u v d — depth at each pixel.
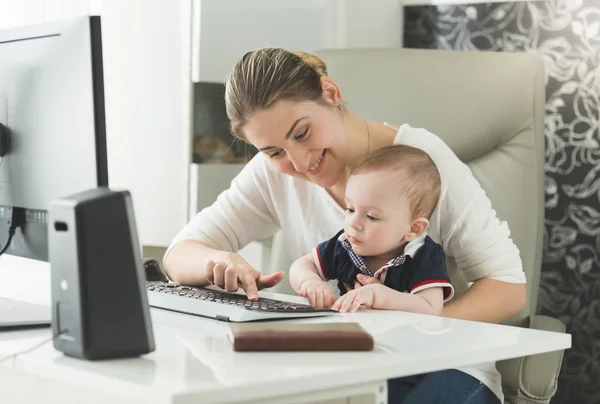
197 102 2.29
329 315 1.33
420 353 1.03
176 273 1.69
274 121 1.61
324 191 1.82
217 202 1.95
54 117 1.21
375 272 1.61
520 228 2.00
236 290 1.49
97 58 1.16
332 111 1.68
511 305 1.68
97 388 0.89
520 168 2.01
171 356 0.99
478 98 2.03
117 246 0.97
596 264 2.48
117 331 0.97
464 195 1.74
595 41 2.45
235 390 0.85
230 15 2.34
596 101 2.45
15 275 1.67
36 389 1.03
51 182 1.21
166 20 2.33
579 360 2.51
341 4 2.61
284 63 1.61
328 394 0.93
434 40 2.71
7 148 1.28
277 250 2.02
